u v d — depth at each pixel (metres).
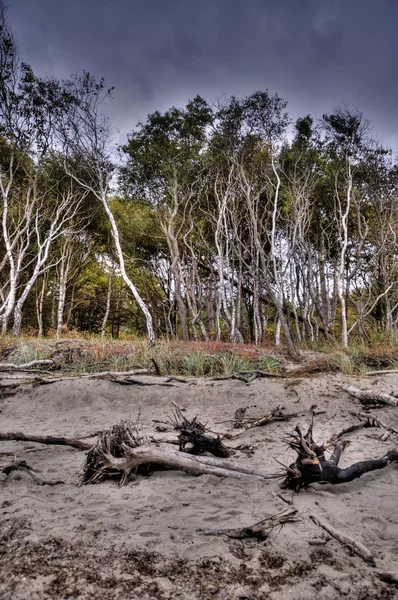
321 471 4.33
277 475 4.56
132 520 3.74
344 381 9.59
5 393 9.80
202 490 4.46
